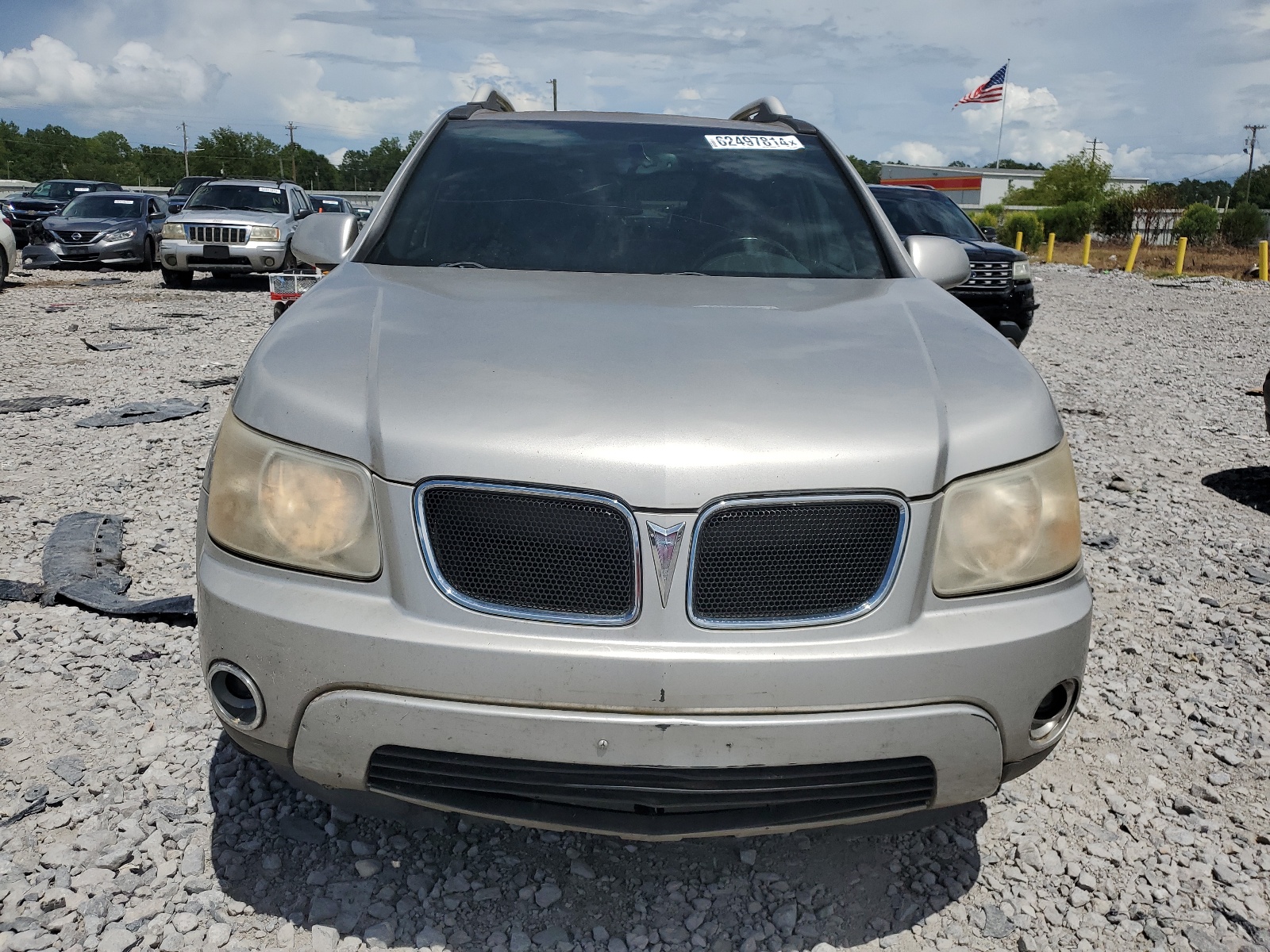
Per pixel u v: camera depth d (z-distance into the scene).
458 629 1.83
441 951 2.08
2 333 10.49
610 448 1.83
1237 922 2.24
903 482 1.87
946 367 2.17
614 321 2.30
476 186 3.17
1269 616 3.97
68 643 3.34
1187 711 3.20
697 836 1.96
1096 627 3.84
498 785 1.90
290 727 1.91
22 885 2.19
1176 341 12.87
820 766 1.87
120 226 18.36
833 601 1.87
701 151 3.43
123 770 2.62
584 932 2.15
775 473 1.83
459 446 1.84
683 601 1.82
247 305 13.79
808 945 2.14
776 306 2.51
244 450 1.98
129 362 8.90
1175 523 5.19
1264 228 40.62
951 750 1.90
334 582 1.89
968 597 1.93
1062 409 8.20
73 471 5.39
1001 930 2.20
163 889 2.21
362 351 2.11
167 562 4.12
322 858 2.33
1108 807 2.67
